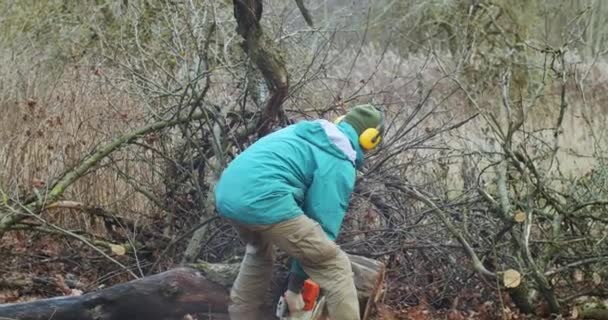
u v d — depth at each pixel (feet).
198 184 17.38
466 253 16.47
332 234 12.80
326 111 18.71
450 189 19.57
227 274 14.69
